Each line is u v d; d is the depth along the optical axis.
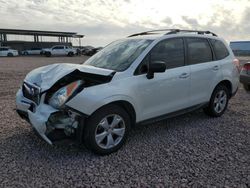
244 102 7.94
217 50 6.10
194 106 5.56
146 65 4.65
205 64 5.68
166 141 4.82
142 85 4.51
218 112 6.21
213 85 5.86
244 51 55.44
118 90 4.19
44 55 47.03
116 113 4.23
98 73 4.14
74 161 4.02
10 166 3.84
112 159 4.11
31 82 4.44
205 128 5.52
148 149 4.48
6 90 9.71
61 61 30.05
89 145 4.08
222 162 4.02
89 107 3.91
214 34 6.25
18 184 3.41
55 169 3.79
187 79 5.25
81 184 3.43
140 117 4.61
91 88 4.01
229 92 6.42
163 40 5.00
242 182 3.48
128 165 3.93
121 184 3.44
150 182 3.48
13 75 14.61
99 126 4.10
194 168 3.84
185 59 5.33
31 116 4.08
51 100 4.05
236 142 4.81
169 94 4.97
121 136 4.37
